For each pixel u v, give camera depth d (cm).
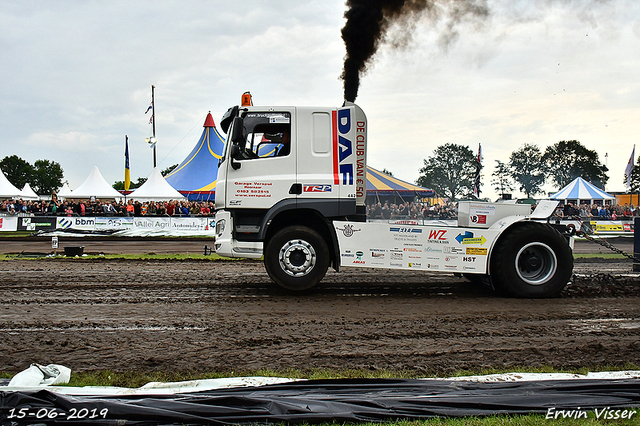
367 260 707
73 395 330
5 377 374
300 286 707
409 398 324
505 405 318
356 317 589
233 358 428
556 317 596
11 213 2177
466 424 295
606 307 656
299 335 506
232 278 888
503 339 497
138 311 612
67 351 445
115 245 1694
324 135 714
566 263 718
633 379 368
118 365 407
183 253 1402
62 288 769
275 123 715
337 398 324
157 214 2241
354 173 714
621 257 1385
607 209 2814
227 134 729
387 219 727
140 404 308
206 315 593
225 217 717
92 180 3038
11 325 537
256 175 707
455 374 387
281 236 705
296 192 706
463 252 716
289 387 346
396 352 450
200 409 303
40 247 1564
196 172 3209
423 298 715
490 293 761
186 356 433
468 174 7806
